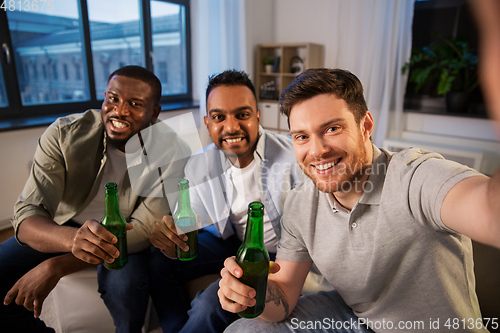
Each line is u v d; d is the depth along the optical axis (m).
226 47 3.54
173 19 3.76
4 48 2.54
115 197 0.91
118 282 1.13
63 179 1.21
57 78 3.14
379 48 3.41
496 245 0.48
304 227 0.88
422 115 3.54
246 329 0.86
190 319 1.02
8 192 2.45
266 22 4.32
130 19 3.44
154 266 1.23
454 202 0.58
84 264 1.06
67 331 1.25
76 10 2.93
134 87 1.14
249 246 0.69
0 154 2.38
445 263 0.74
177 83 4.05
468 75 3.21
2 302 1.13
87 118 1.26
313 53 3.86
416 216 0.69
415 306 0.78
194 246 0.94
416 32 3.49
